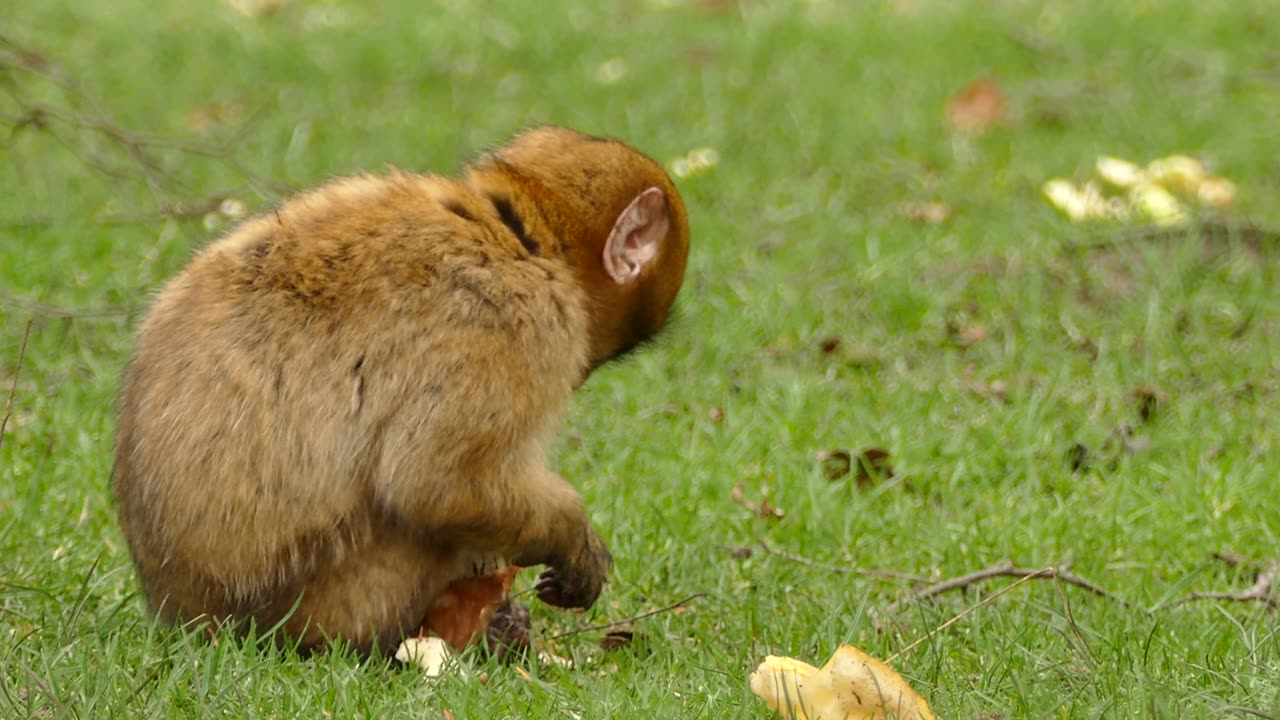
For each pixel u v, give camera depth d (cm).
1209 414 1145
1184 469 1044
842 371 1233
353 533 739
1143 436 1112
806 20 2194
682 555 937
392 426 722
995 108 1781
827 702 671
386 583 751
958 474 1055
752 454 1087
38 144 1642
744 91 1889
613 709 688
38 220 1429
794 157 1675
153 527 745
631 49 2073
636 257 815
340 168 1625
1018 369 1217
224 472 730
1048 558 944
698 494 1019
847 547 961
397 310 727
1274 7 2158
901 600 883
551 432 773
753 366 1239
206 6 2298
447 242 739
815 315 1309
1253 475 1037
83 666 695
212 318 742
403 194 761
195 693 691
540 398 747
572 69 1998
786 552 946
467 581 784
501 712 695
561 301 760
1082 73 1931
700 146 1698
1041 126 1770
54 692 681
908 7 2261
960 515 999
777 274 1362
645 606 883
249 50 2061
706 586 902
